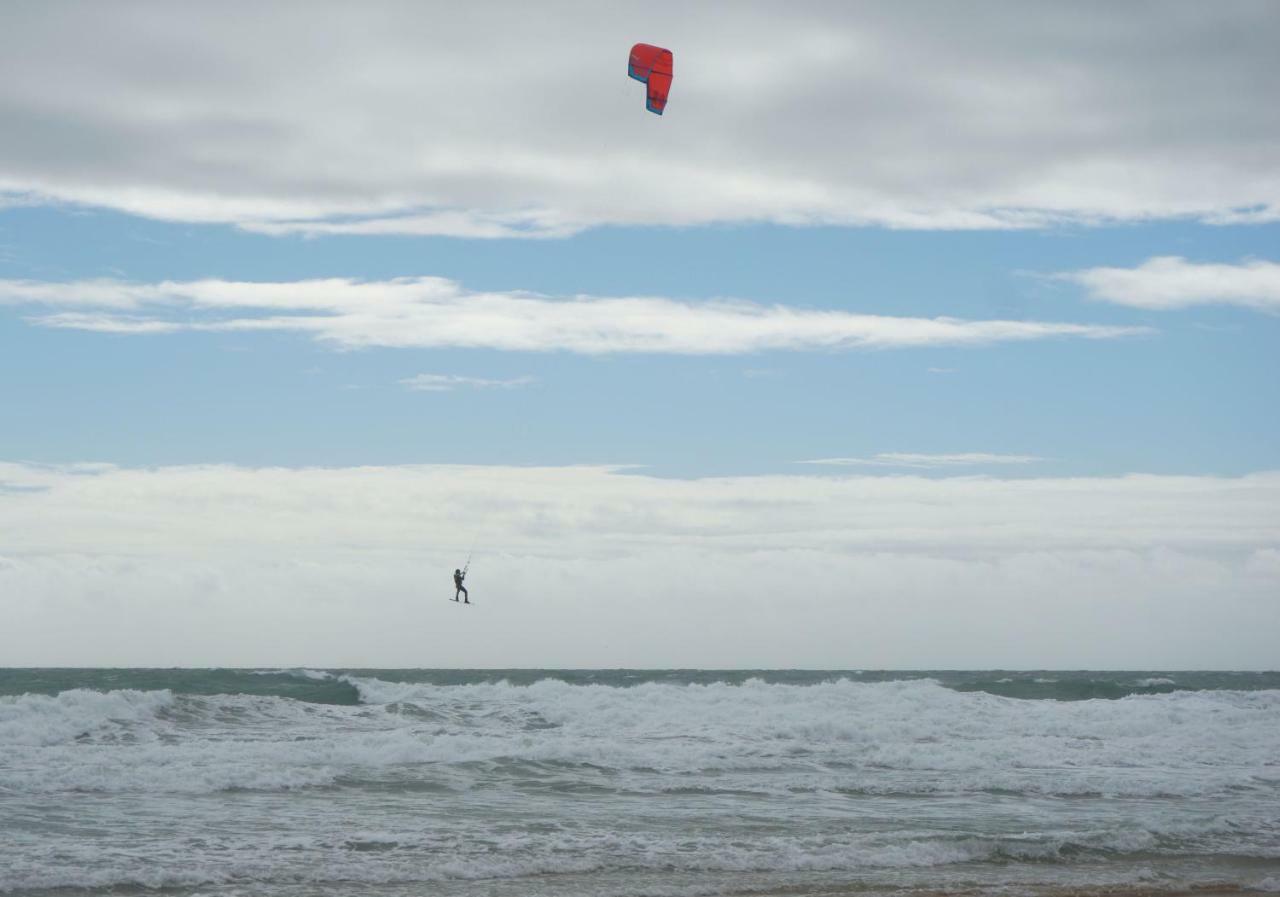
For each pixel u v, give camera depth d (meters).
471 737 26.77
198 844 15.88
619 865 15.61
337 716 30.50
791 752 26.48
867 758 25.94
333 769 22.48
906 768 25.22
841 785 22.64
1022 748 28.00
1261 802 21.77
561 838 17.00
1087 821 19.44
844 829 18.34
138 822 17.28
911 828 18.58
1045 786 22.92
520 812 19.11
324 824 17.58
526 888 14.34
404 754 24.09
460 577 33.41
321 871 14.72
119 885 13.90
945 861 16.48
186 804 18.91
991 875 15.80
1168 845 17.86
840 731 30.33
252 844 15.99
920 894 14.62
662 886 14.62
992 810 20.45
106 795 19.47
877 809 20.34
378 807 19.23
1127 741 29.83
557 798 20.62
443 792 20.88
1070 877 15.83
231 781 20.70
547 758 24.38
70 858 14.82
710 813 19.53
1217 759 27.12
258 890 13.89
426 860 15.42
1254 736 30.83
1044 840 17.30
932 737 30.50
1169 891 15.30
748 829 18.16
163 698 28.89
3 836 16.03
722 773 23.91
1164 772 25.06
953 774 24.19
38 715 26.30
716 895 14.35
